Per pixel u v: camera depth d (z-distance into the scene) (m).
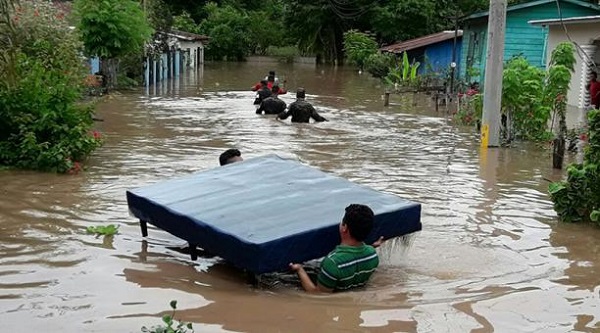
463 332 5.25
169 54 35.84
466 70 30.36
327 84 34.69
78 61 16.39
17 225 7.96
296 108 18.25
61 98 11.77
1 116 11.48
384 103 24.33
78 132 11.70
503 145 14.90
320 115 20.27
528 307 5.81
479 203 9.63
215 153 13.17
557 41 24.47
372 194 7.10
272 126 17.45
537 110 15.22
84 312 5.46
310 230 6.13
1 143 11.34
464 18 30.11
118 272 6.46
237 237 6.00
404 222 6.75
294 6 54.12
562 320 5.54
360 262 6.14
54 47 16.72
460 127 18.17
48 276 6.29
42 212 8.56
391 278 6.51
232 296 5.93
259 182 7.44
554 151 12.37
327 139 15.42
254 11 67.00
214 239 6.26
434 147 14.64
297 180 7.49
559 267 6.95
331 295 6.01
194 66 46.19
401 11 49.88
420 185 10.74
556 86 15.34
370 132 16.81
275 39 62.38
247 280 6.35
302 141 15.02
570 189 8.70
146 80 29.75
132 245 7.32
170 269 6.59
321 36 55.25
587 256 7.34
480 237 7.97
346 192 7.13
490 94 14.45
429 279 6.50
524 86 15.18
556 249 7.58
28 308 5.52
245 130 16.58
